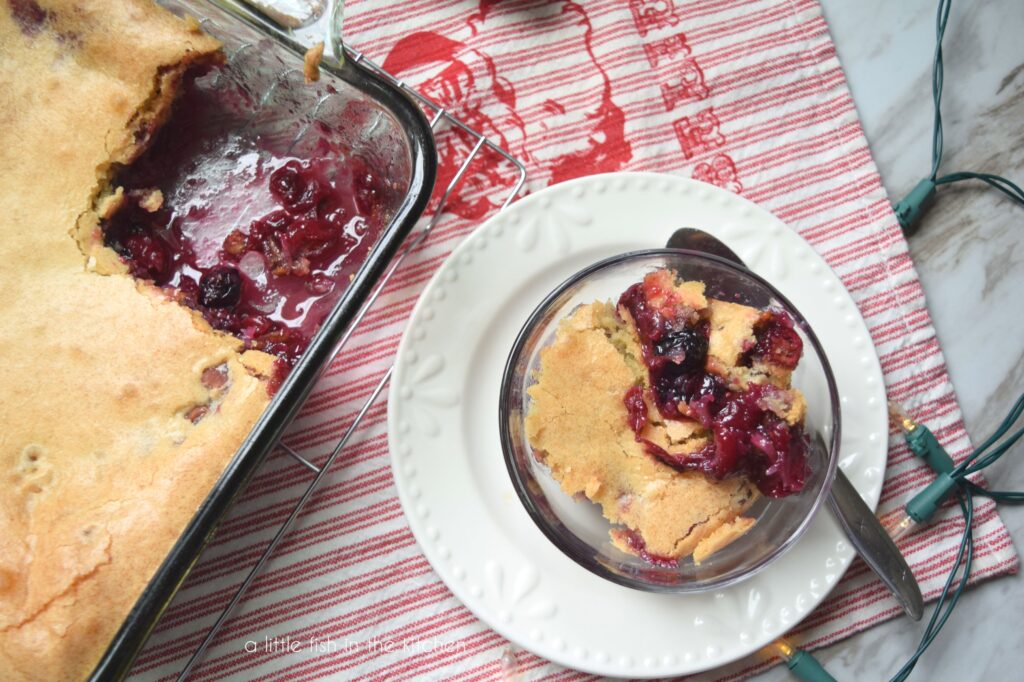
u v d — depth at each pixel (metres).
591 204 0.49
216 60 0.46
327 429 0.49
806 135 0.52
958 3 0.53
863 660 0.49
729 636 0.47
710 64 0.52
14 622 0.42
